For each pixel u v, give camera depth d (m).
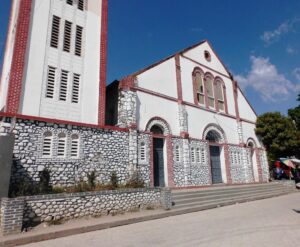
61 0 14.88
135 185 12.87
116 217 9.92
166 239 7.22
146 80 17.47
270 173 30.72
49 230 7.89
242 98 26.92
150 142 16.31
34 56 12.90
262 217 10.17
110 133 14.23
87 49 15.26
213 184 20.41
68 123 12.63
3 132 10.65
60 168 11.86
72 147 12.59
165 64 19.28
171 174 16.95
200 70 22.56
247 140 25.78
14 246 6.95
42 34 13.51
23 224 7.98
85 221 9.14
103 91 14.99
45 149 11.69
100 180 13.06
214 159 21.72
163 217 10.81
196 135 20.00
